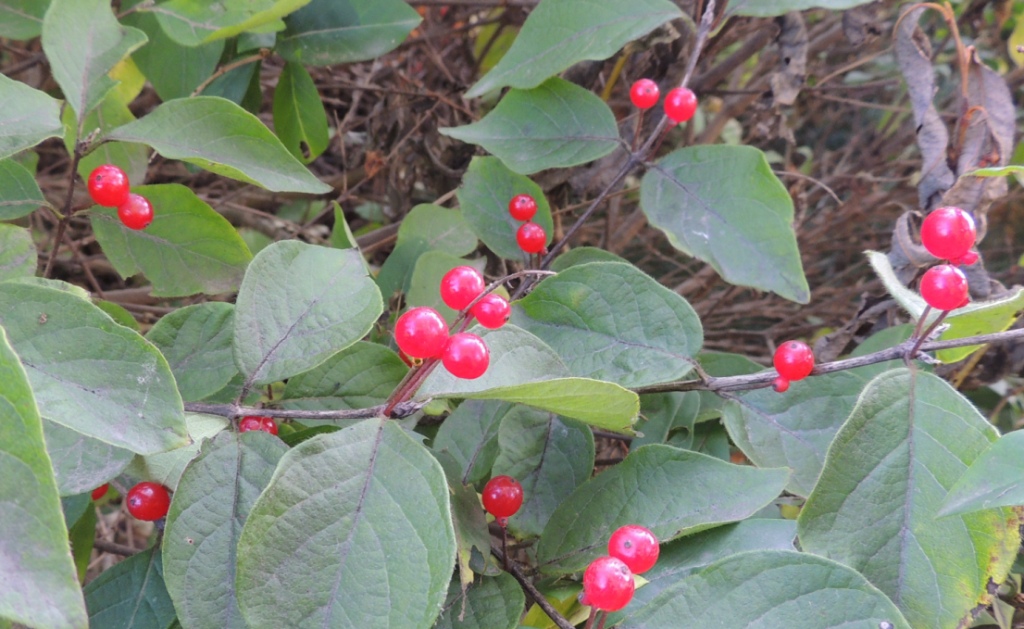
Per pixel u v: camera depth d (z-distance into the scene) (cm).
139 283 39
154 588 14
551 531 16
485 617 14
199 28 21
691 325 17
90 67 17
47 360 11
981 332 17
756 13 21
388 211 36
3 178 17
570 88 22
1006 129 21
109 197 18
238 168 17
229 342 16
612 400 13
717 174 20
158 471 15
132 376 11
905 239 21
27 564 9
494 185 23
